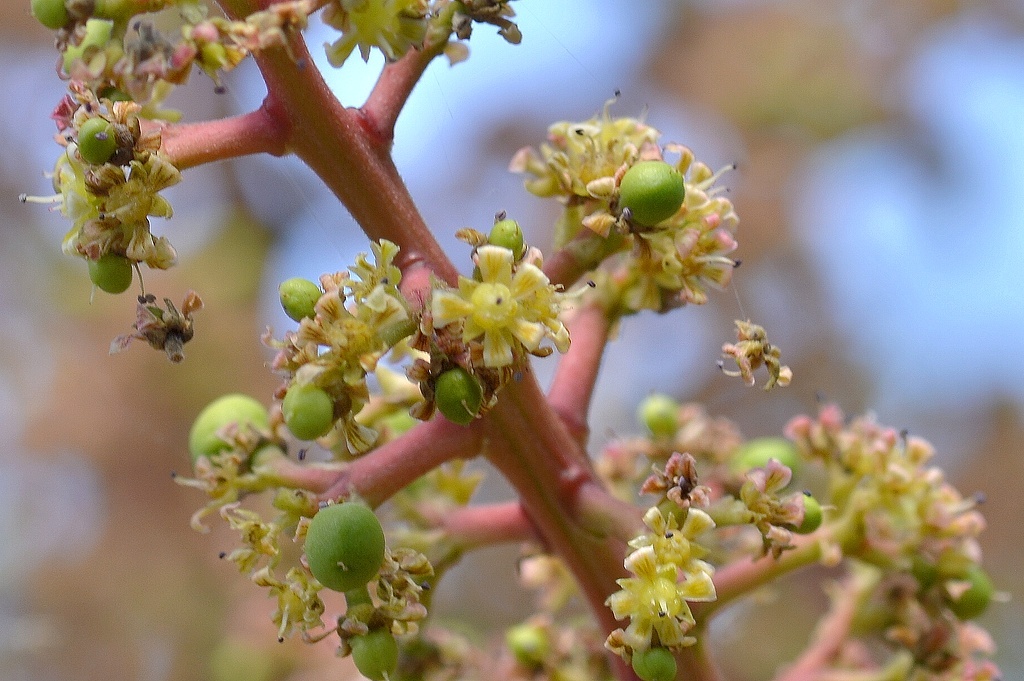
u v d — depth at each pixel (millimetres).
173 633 357
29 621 348
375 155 214
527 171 222
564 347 207
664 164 215
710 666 221
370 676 211
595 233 218
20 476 378
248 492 220
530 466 218
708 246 218
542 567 245
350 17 209
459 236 208
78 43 209
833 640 241
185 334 212
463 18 214
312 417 205
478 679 241
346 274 208
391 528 230
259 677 318
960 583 234
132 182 208
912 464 233
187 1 209
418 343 207
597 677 242
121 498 379
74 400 383
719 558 233
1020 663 375
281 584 212
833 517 231
